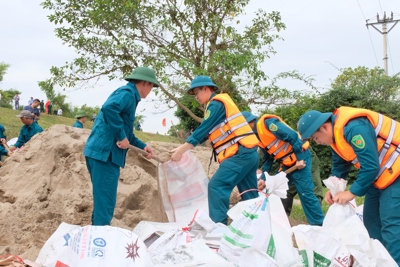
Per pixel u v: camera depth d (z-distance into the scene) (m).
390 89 16.36
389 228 4.17
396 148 4.16
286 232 3.99
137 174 6.19
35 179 5.82
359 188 4.12
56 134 6.49
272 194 4.14
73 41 12.09
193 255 3.52
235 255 3.72
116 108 4.80
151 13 12.00
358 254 3.73
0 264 3.39
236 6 12.30
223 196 5.50
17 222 5.25
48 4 11.92
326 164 15.33
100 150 4.84
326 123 4.34
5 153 9.95
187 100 12.31
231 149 5.58
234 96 12.22
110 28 11.95
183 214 5.64
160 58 11.75
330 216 4.24
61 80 11.92
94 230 3.22
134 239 3.24
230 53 11.31
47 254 3.38
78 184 5.88
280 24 12.37
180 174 5.74
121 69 12.14
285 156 7.07
